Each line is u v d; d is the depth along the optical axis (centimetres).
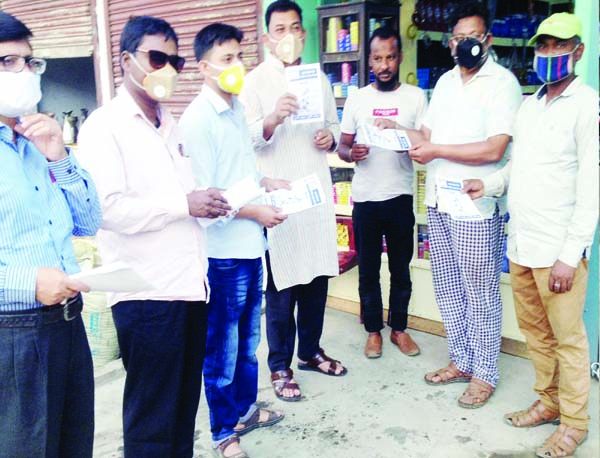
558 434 264
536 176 248
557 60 232
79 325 186
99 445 284
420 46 486
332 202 324
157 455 227
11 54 158
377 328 362
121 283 170
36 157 176
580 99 235
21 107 158
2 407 168
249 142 269
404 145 295
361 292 360
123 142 204
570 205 244
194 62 510
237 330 262
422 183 379
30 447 171
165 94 202
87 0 589
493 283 297
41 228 170
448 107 292
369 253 352
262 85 306
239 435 288
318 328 340
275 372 323
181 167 221
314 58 460
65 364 179
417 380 332
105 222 203
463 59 277
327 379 338
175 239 215
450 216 293
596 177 234
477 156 279
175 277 215
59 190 180
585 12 293
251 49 464
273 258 306
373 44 333
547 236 249
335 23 421
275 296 312
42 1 637
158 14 527
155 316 214
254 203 269
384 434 284
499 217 295
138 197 210
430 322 388
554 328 257
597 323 316
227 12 475
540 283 255
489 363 304
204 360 262
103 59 595
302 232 312
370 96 345
